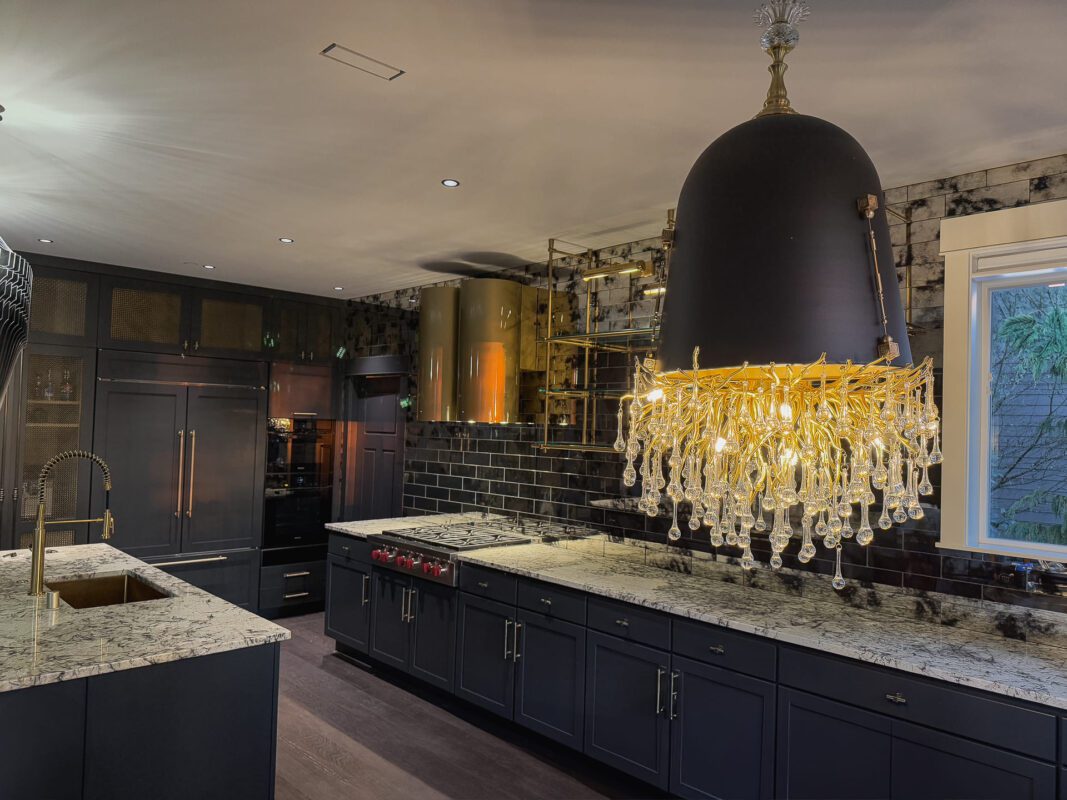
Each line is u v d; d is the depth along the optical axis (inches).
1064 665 89.4
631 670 119.6
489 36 76.6
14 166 118.1
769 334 45.2
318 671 176.9
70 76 86.9
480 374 171.8
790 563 124.9
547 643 133.2
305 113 96.7
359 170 118.3
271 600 222.2
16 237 166.2
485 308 171.9
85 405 189.2
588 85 87.0
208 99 92.9
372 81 87.3
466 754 135.1
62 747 78.0
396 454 223.3
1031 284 106.4
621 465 156.7
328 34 76.7
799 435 58.6
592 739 124.3
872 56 77.8
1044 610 99.7
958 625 106.4
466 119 97.6
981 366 110.0
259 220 148.9
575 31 75.2
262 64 83.4
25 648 84.3
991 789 82.6
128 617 97.8
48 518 182.2
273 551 222.8
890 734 90.8
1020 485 107.0
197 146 109.0
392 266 189.9
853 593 117.3
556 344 174.4
